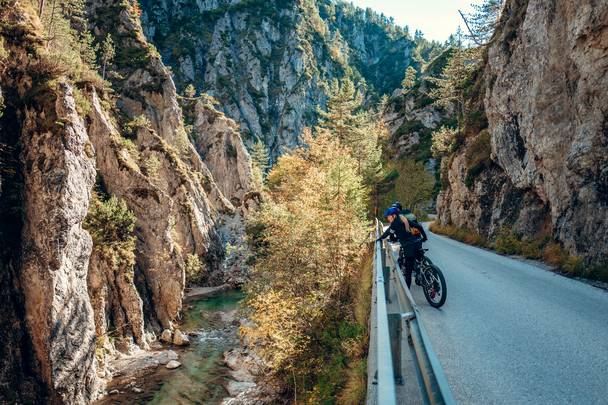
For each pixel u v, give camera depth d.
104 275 36.50
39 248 26.11
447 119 85.44
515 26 20.30
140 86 91.06
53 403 25.27
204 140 123.12
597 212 11.03
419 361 3.37
